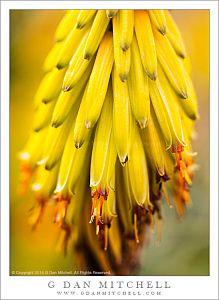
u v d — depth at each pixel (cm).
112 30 21
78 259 23
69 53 20
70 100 21
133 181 21
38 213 22
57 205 21
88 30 21
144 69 20
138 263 23
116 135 20
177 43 21
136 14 21
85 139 20
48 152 21
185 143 20
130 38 20
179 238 27
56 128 21
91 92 20
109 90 21
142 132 21
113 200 21
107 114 20
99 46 21
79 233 23
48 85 21
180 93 20
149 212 21
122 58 20
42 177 22
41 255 25
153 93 20
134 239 22
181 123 21
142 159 21
